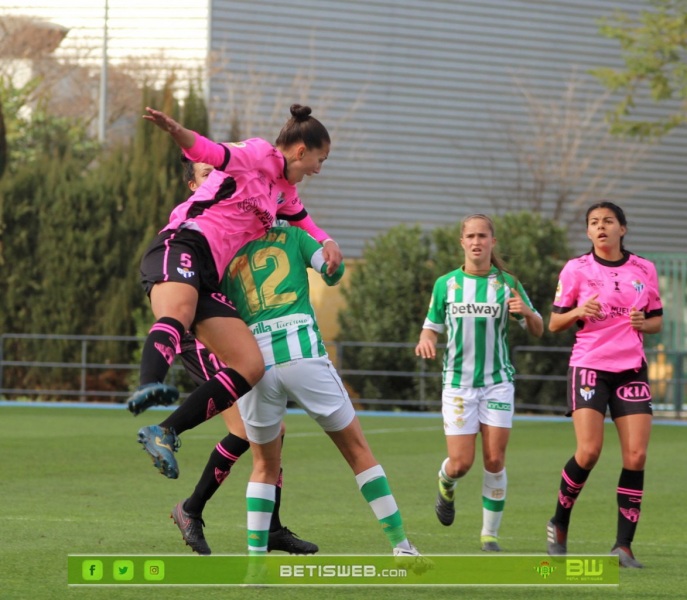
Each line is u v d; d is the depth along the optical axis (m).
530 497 31.86
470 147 89.12
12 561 20.08
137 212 68.06
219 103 83.38
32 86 100.12
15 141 94.25
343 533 24.36
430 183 88.12
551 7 91.00
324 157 19.17
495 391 23.78
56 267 67.94
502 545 23.88
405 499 30.94
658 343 70.31
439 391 65.56
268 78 84.44
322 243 19.39
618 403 22.30
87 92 104.94
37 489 30.70
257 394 17.78
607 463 40.91
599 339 22.38
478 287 23.98
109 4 90.44
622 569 20.98
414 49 87.88
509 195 89.81
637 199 92.81
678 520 27.91
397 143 87.31
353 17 86.44
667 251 93.75
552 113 89.75
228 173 18.16
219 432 49.16
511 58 90.06
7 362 67.12
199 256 17.78
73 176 69.12
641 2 92.69
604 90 92.00
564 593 18.25
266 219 18.53
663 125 82.50
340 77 86.00
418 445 46.25
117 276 68.19
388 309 66.62
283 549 20.89
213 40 84.19
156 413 59.94
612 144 92.06
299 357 17.67
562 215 90.81
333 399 17.88
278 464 18.52
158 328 16.86
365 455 18.19
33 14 102.50
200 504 19.61
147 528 24.23
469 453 23.88
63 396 68.69
